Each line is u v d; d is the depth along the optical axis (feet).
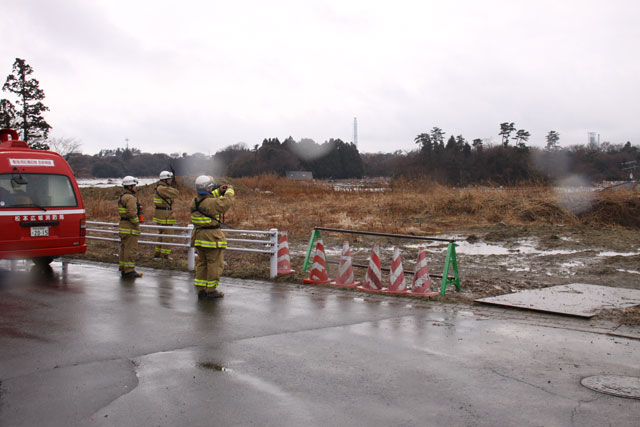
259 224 64.28
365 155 342.03
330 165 289.74
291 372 16.69
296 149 294.87
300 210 77.77
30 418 13.30
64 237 34.30
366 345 19.67
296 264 39.68
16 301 27.02
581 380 16.11
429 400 14.52
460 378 16.24
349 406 14.10
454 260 29.84
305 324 22.72
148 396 14.70
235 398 14.58
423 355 18.49
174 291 29.91
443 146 219.00
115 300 27.35
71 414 13.53
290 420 13.21
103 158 319.88
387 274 37.04
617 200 63.62
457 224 61.82
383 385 15.62
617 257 40.19
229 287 31.22
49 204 33.78
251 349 19.07
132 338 20.38
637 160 215.92
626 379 16.21
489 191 75.92
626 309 25.13
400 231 57.00
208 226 27.50
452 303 27.07
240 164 278.26
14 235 32.04
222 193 28.35
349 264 31.58
